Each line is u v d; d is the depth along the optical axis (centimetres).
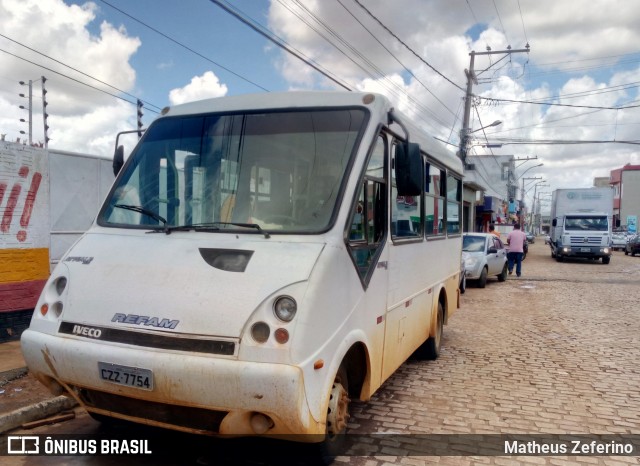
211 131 474
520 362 772
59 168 848
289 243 391
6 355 671
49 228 793
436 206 737
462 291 1520
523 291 1620
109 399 392
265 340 340
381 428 517
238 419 348
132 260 404
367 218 457
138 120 1302
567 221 2973
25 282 757
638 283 1853
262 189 435
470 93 2566
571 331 1004
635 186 6531
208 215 438
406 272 581
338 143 442
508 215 5684
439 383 664
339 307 390
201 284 369
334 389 403
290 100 474
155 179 473
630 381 683
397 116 502
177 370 343
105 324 373
